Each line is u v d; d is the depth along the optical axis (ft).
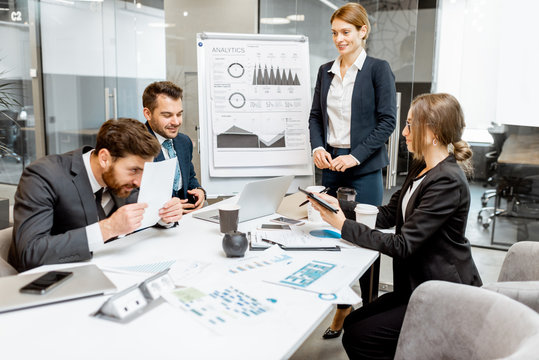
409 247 5.16
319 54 14.28
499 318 3.42
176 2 15.37
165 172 5.18
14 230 4.99
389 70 8.25
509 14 12.46
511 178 13.44
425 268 5.37
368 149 8.12
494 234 13.91
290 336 3.37
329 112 8.80
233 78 9.76
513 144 13.23
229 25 14.97
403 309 5.31
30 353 3.09
